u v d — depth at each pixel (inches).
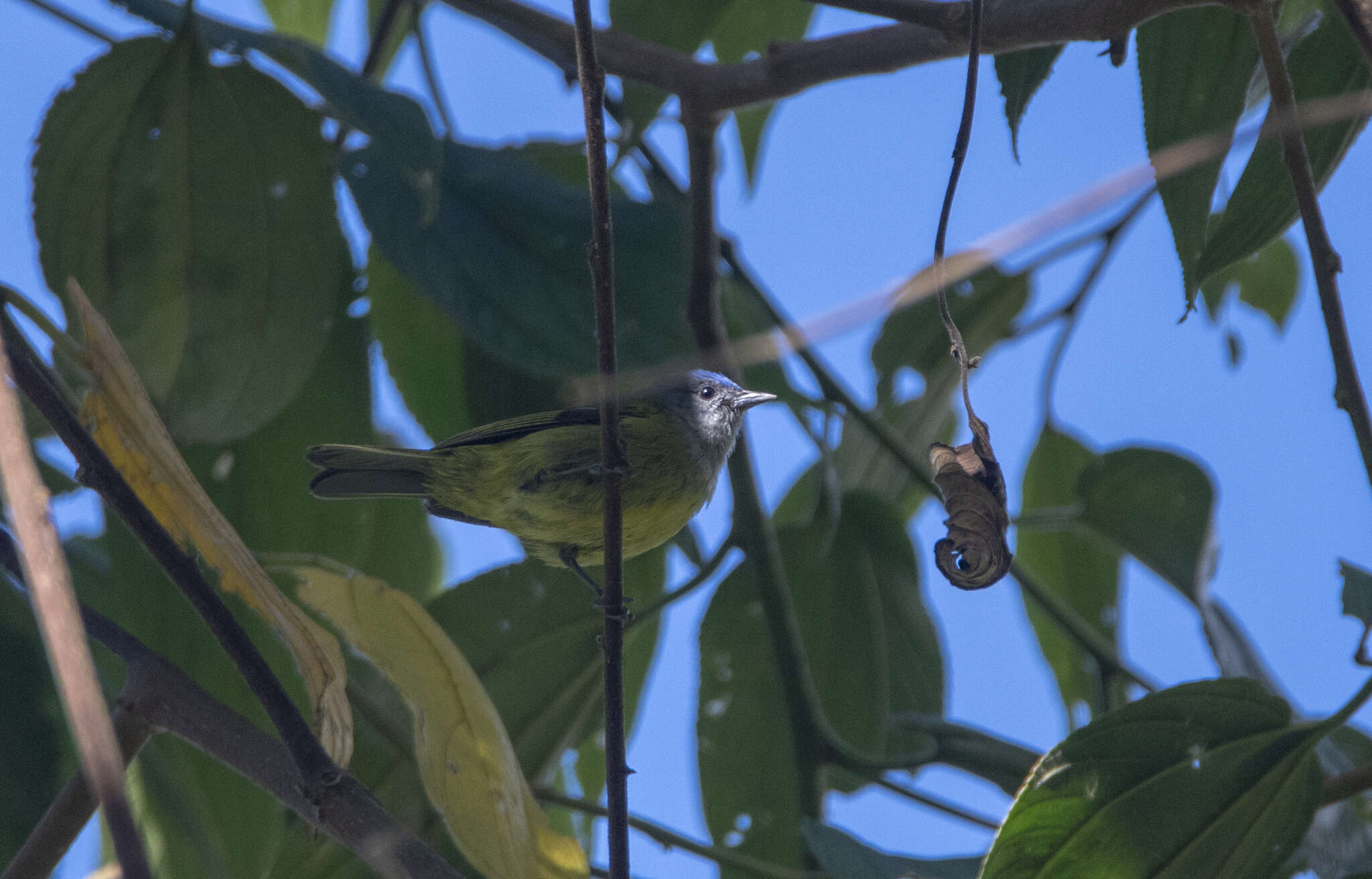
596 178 206.7
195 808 300.4
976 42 195.9
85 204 293.0
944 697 388.2
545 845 235.3
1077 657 414.0
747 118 400.5
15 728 267.3
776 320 371.6
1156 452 361.4
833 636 385.4
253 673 187.5
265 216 300.4
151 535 182.7
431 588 426.6
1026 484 423.5
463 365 357.1
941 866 280.4
